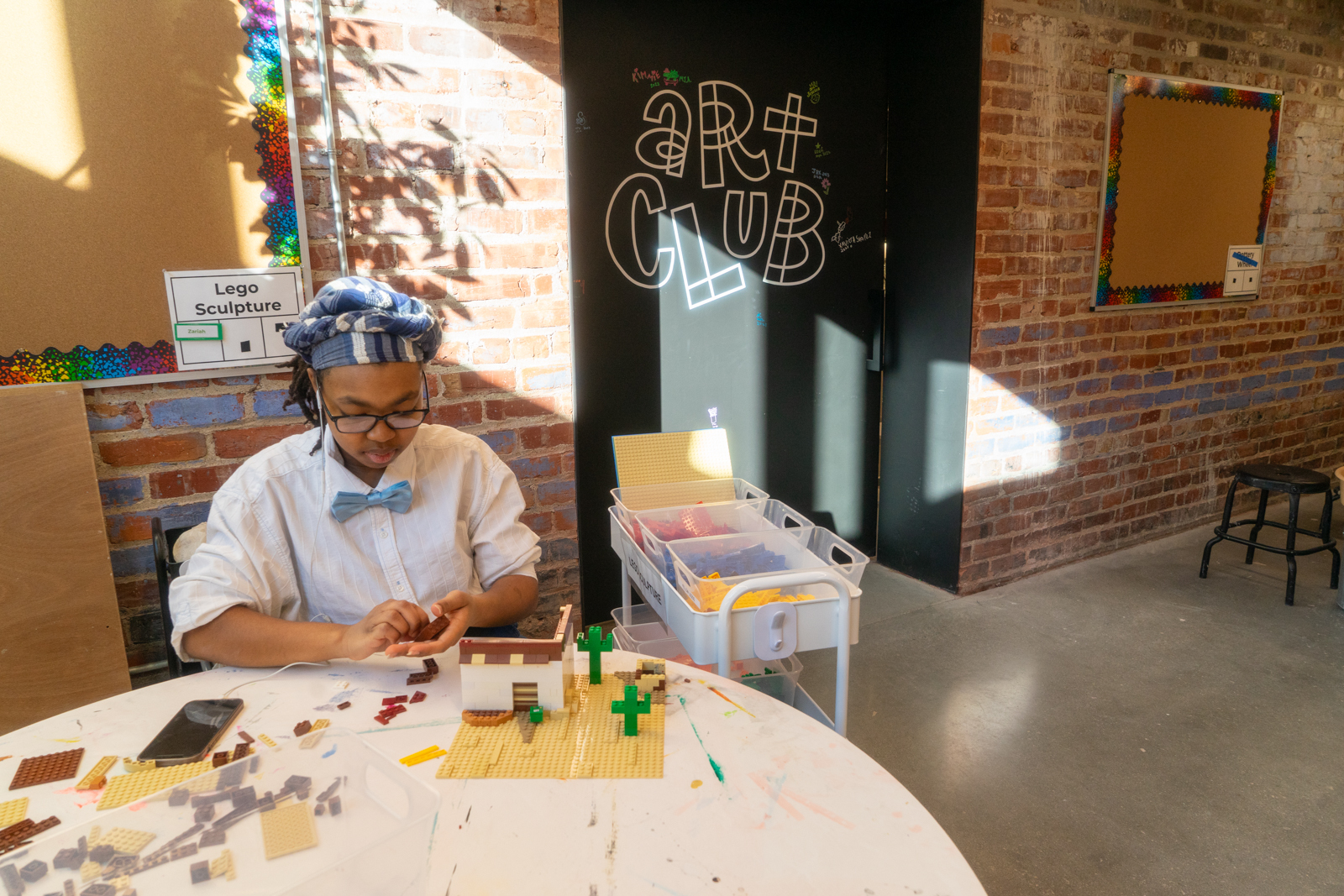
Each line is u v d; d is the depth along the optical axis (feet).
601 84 8.53
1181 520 12.62
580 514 9.31
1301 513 13.50
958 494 10.02
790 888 2.59
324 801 2.56
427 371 6.97
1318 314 13.56
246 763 2.60
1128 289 10.82
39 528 5.59
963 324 9.61
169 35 5.68
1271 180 12.03
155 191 5.79
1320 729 7.36
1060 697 7.95
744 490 7.33
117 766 3.21
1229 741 7.20
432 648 3.72
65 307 5.65
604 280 8.94
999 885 5.54
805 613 4.96
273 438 6.50
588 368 9.04
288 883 2.36
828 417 10.63
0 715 5.57
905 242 10.24
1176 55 10.59
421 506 4.56
